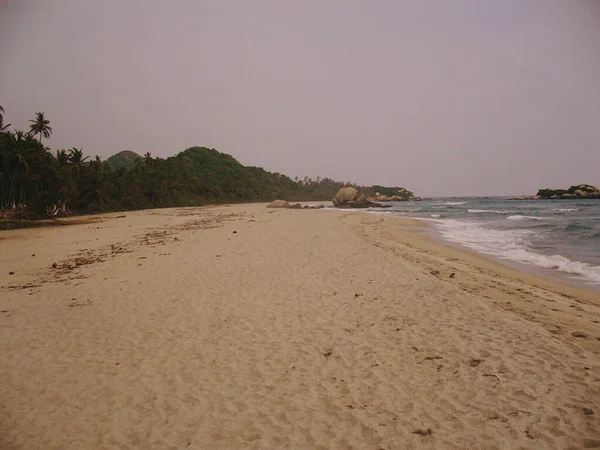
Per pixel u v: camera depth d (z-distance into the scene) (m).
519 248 16.53
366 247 14.23
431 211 54.62
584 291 9.23
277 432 3.72
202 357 5.41
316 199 142.88
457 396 4.18
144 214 50.38
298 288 8.75
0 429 3.87
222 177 115.12
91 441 3.66
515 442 3.43
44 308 7.88
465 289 8.80
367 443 3.50
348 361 5.12
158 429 3.82
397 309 7.06
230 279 9.81
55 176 48.00
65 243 19.53
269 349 5.60
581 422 3.65
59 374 5.02
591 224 26.38
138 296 8.56
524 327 6.05
